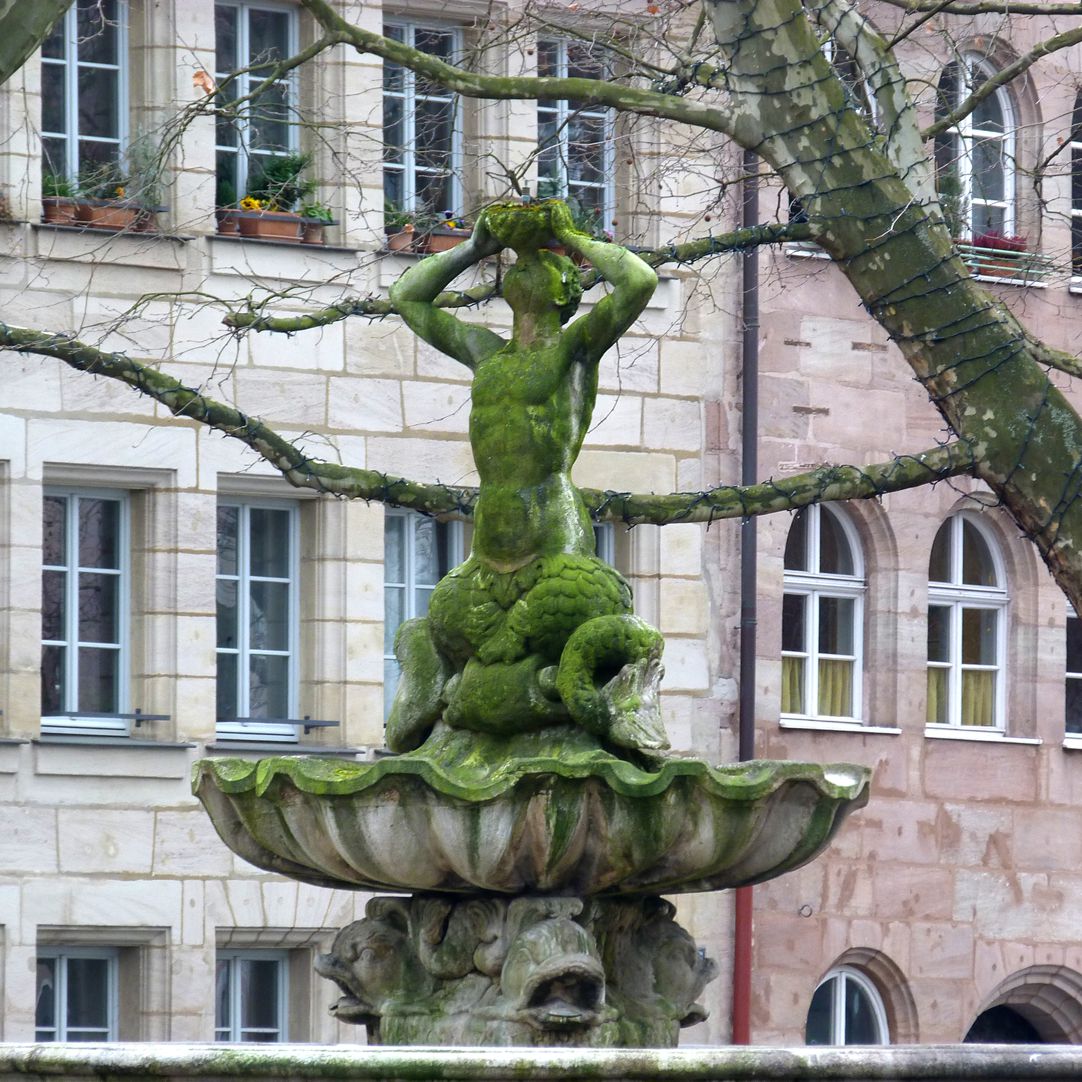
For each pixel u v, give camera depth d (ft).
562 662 79.56
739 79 123.13
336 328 183.52
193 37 179.11
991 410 121.70
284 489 182.29
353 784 78.33
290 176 181.37
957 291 122.01
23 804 173.78
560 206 81.82
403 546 187.52
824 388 197.16
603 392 191.11
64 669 177.99
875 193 122.31
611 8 181.68
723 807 77.82
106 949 178.50
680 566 192.85
